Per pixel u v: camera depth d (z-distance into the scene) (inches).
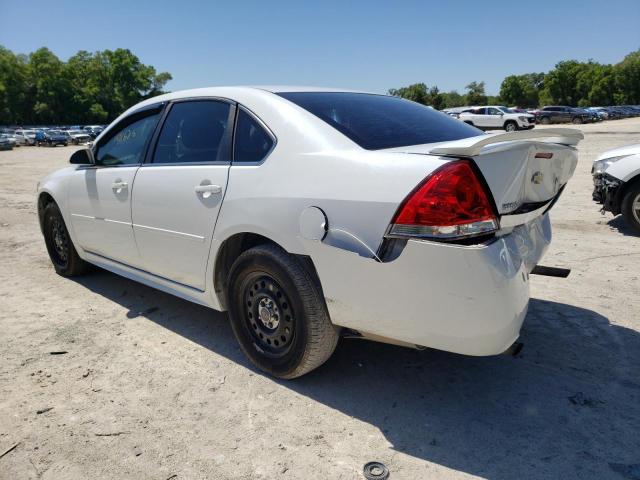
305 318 105.9
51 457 93.6
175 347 136.7
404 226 88.1
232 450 95.0
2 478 88.4
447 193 85.3
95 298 173.9
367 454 93.4
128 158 153.8
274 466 90.6
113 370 124.6
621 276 181.9
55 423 103.7
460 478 87.0
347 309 98.4
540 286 173.6
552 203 122.3
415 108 139.0
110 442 97.6
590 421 101.3
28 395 113.7
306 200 100.9
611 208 248.2
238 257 116.1
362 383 117.0
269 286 113.3
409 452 93.7
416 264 87.9
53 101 3843.5
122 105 4338.1
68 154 1289.4
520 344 96.3
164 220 133.9
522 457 91.6
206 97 133.6
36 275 201.0
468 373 120.2
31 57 3858.3
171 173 132.9
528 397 110.0
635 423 100.3
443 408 107.0
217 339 141.4
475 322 86.3
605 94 3570.4
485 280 85.0
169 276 139.8
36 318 156.8
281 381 118.5
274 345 117.0
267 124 115.2
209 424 102.9
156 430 101.1
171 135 140.2
